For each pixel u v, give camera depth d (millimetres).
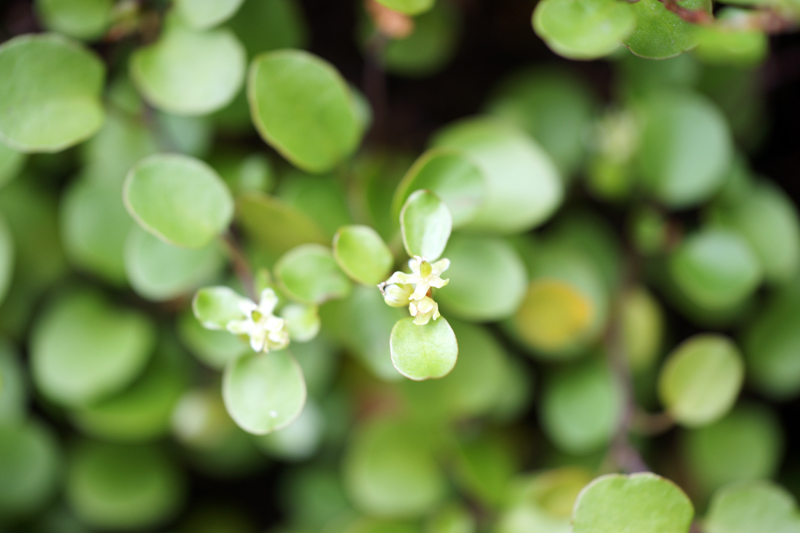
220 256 240
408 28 246
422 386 247
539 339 251
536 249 257
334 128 229
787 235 257
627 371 251
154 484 262
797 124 276
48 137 225
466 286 233
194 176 223
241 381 218
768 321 264
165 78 232
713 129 251
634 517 219
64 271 255
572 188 263
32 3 254
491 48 271
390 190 249
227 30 241
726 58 234
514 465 260
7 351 256
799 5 220
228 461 266
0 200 253
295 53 225
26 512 260
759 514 228
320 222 240
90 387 246
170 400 253
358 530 256
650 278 263
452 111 273
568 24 218
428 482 256
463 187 224
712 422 263
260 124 225
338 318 234
